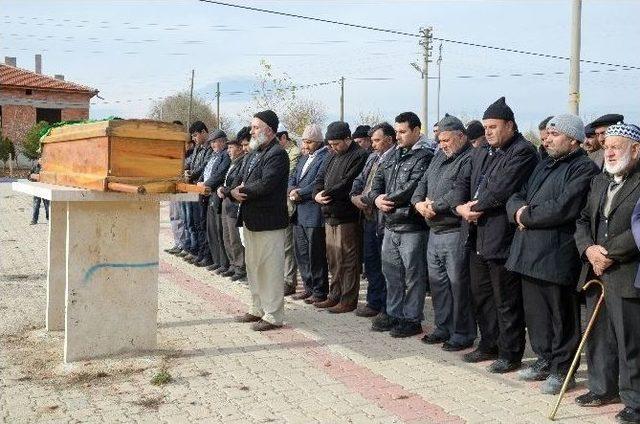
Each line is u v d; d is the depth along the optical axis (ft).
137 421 14.14
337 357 18.78
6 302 24.84
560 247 15.60
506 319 17.34
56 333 20.63
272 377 16.99
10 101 129.49
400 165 20.65
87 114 137.18
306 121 88.53
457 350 19.39
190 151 37.09
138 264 18.30
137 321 18.51
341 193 23.38
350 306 24.21
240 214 21.50
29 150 113.60
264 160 21.09
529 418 14.43
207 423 14.07
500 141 16.97
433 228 19.45
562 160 15.62
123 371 17.12
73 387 16.06
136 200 17.21
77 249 17.53
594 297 15.02
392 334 20.88
